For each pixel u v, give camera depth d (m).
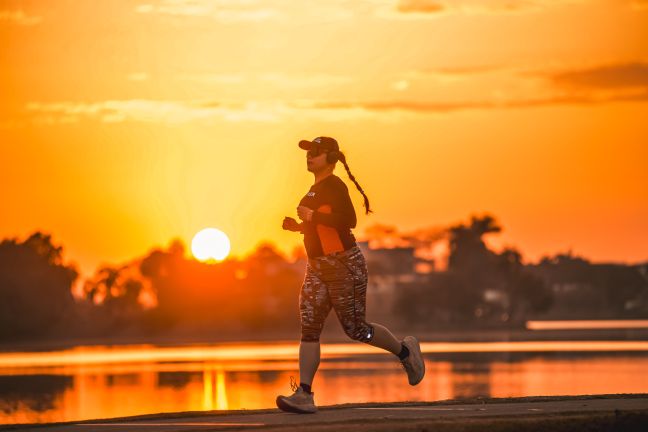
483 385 119.19
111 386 132.88
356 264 19.78
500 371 143.00
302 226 19.95
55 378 149.62
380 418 18.17
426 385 121.56
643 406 19.64
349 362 176.38
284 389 123.56
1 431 19.17
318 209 19.67
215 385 131.38
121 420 19.98
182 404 106.12
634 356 170.12
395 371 148.88
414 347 20.80
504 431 17.25
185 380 142.00
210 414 20.44
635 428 17.70
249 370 162.75
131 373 159.38
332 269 19.69
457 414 18.84
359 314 19.98
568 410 19.02
